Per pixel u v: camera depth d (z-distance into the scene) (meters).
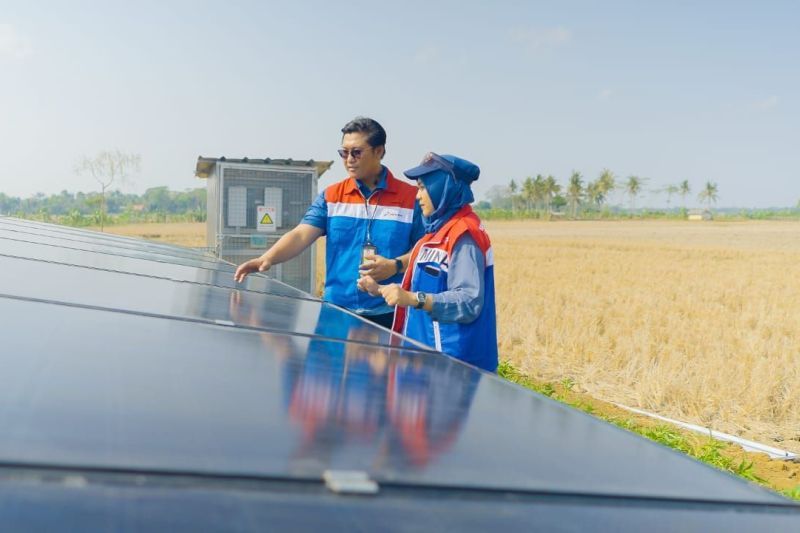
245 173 10.15
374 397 1.40
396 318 3.63
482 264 3.12
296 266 10.64
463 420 1.33
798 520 1.12
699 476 1.28
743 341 11.32
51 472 0.77
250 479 0.85
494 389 1.73
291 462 0.93
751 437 6.90
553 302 16.38
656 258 29.56
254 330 2.18
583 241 41.25
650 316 14.20
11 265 3.14
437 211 3.19
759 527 1.05
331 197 4.45
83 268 3.56
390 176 4.43
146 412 1.04
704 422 7.30
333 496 0.85
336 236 4.42
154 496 0.75
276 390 1.31
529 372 9.46
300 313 2.92
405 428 1.20
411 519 0.82
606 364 9.88
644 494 1.10
